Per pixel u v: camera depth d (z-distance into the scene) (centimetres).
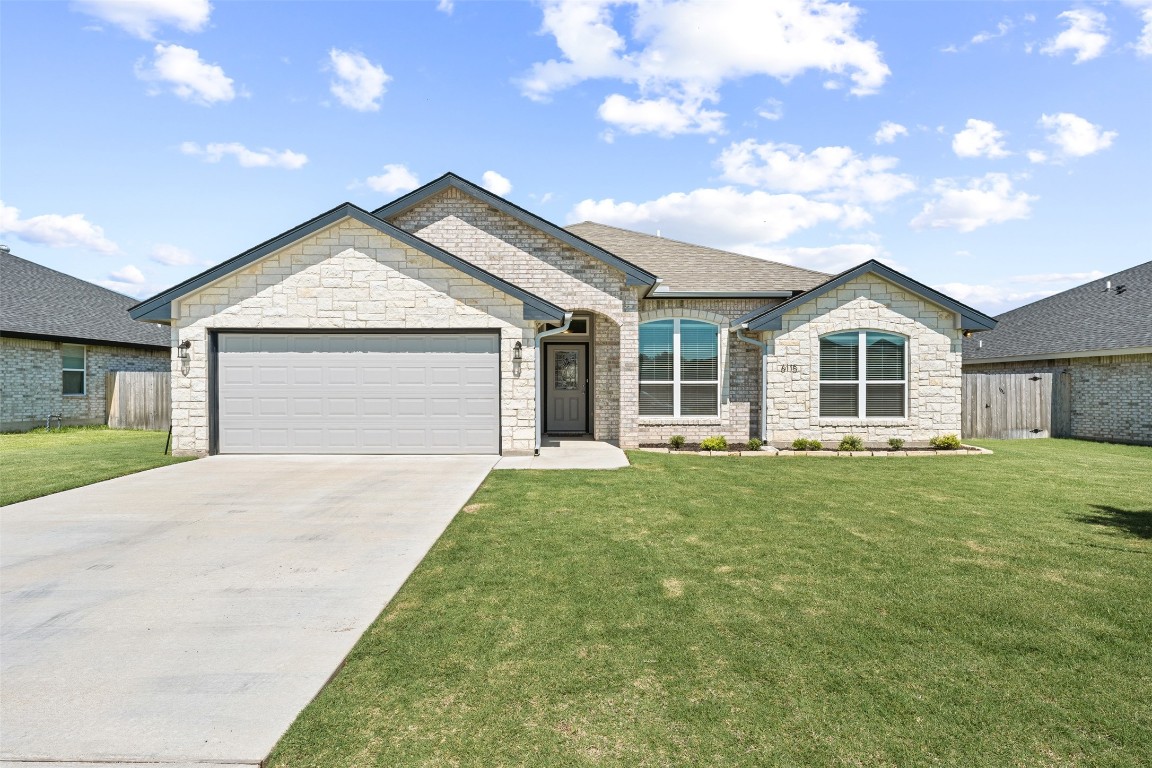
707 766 268
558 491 834
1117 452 1304
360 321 1144
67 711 309
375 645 380
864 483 903
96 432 1697
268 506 745
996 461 1142
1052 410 1672
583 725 297
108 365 1906
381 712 309
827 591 467
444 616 422
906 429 1320
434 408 1159
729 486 874
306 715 305
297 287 1141
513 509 728
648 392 1432
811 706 314
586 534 620
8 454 1191
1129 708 312
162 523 666
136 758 272
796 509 732
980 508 741
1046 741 286
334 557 549
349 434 1155
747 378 1433
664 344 1430
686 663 357
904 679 340
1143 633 396
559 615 423
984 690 329
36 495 802
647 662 358
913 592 465
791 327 1321
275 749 279
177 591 470
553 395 1539
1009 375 1658
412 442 1159
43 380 1720
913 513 714
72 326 1817
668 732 292
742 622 412
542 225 1305
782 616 421
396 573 507
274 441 1152
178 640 388
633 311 1327
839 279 1300
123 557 552
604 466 1042
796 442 1273
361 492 824
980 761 272
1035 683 336
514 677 341
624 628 402
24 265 2075
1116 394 1567
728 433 1426
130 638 391
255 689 330
